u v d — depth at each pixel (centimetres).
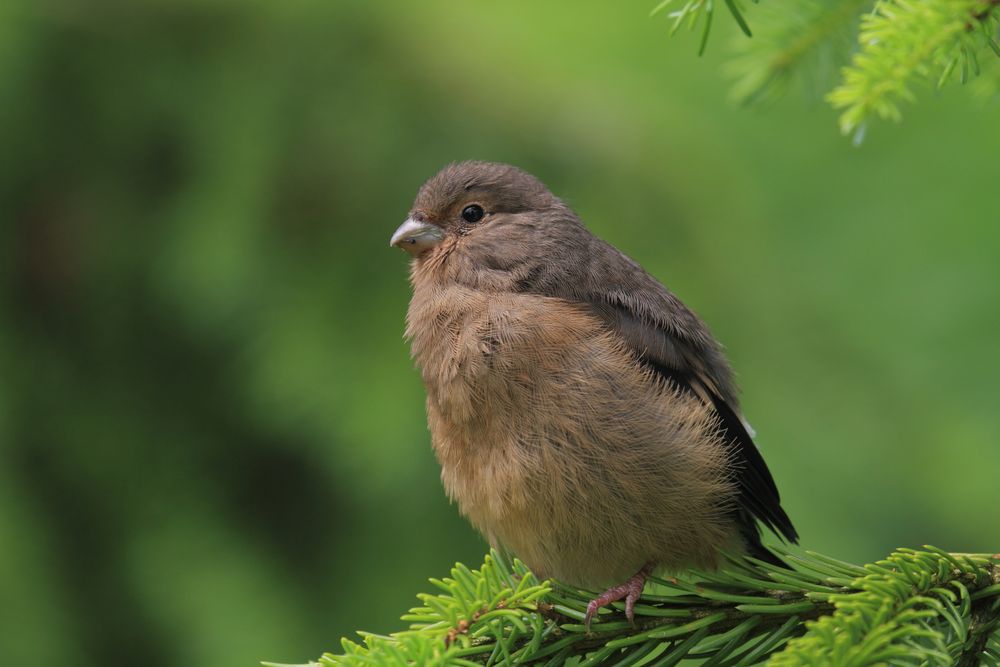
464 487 781
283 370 1063
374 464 1045
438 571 1073
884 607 536
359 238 1076
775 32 688
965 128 1447
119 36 1119
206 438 1124
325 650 1059
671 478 756
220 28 1124
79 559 1088
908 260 1343
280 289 1077
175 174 1125
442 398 783
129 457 1112
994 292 1282
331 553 1093
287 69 1109
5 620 1007
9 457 1063
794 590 631
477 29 1157
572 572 784
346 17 1118
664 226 1093
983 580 593
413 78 1099
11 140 1116
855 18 677
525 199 880
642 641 652
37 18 1105
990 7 561
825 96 643
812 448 1080
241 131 1101
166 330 1131
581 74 1238
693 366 821
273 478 1118
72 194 1128
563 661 662
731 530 796
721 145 1438
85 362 1127
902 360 1220
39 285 1127
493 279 841
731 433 807
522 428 750
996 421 1154
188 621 1062
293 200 1086
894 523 1085
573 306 791
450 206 879
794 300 1133
